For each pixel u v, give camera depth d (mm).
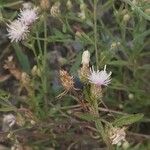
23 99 402
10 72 426
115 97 414
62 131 381
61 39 377
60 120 377
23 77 373
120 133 295
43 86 379
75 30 416
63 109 393
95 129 364
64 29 373
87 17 373
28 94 394
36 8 362
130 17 382
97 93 299
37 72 375
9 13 406
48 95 405
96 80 299
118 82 395
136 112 410
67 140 396
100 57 361
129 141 392
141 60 432
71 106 376
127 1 344
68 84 307
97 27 391
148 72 425
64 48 436
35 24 355
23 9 391
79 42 383
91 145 412
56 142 396
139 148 391
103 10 393
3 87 437
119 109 408
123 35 380
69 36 379
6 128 420
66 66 414
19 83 422
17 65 438
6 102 369
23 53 412
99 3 415
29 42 375
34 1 392
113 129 295
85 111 324
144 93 403
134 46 380
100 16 405
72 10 411
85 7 372
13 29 354
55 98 384
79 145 412
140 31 369
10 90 436
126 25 393
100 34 404
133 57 387
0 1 392
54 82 413
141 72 422
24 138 385
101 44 377
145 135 388
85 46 405
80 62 368
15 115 395
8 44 439
